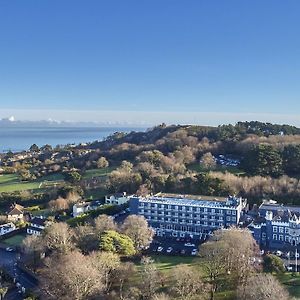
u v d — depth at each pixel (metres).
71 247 183.88
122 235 185.88
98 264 154.38
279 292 129.00
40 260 189.50
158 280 148.00
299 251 187.00
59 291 146.75
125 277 155.12
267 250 191.50
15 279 180.00
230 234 163.12
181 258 184.88
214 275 152.00
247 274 150.75
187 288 138.25
